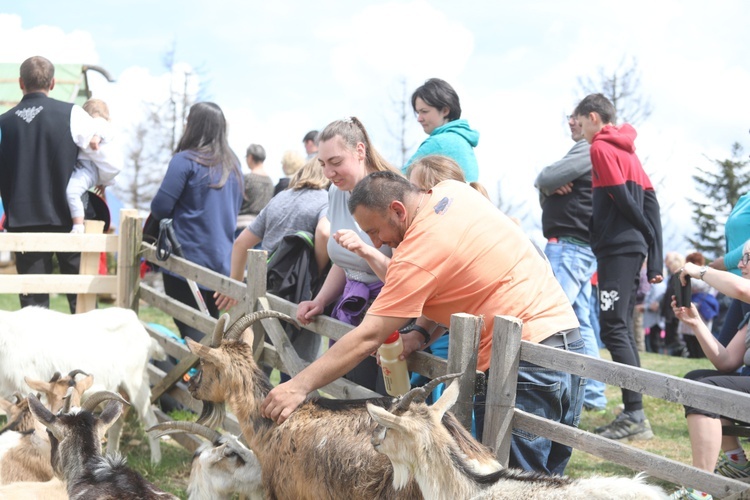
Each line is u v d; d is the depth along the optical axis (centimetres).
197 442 554
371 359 449
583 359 319
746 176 2319
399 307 335
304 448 335
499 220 355
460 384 343
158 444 553
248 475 402
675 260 1119
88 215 676
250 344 402
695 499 386
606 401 687
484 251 344
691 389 282
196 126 618
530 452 349
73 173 648
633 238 577
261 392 371
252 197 830
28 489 387
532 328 349
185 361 573
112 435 561
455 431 298
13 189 634
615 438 575
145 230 650
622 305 579
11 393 536
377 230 352
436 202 346
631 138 589
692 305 402
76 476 369
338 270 444
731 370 403
